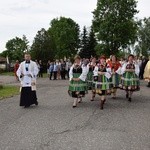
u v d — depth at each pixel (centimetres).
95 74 1336
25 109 1326
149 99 1616
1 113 1238
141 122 1059
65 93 1923
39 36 5994
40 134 908
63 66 3475
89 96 1720
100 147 782
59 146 793
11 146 796
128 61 1552
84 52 7138
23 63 1393
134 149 766
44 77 3966
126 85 1534
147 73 2319
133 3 6375
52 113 1224
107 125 1015
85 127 989
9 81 3253
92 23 6475
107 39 6269
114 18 6278
